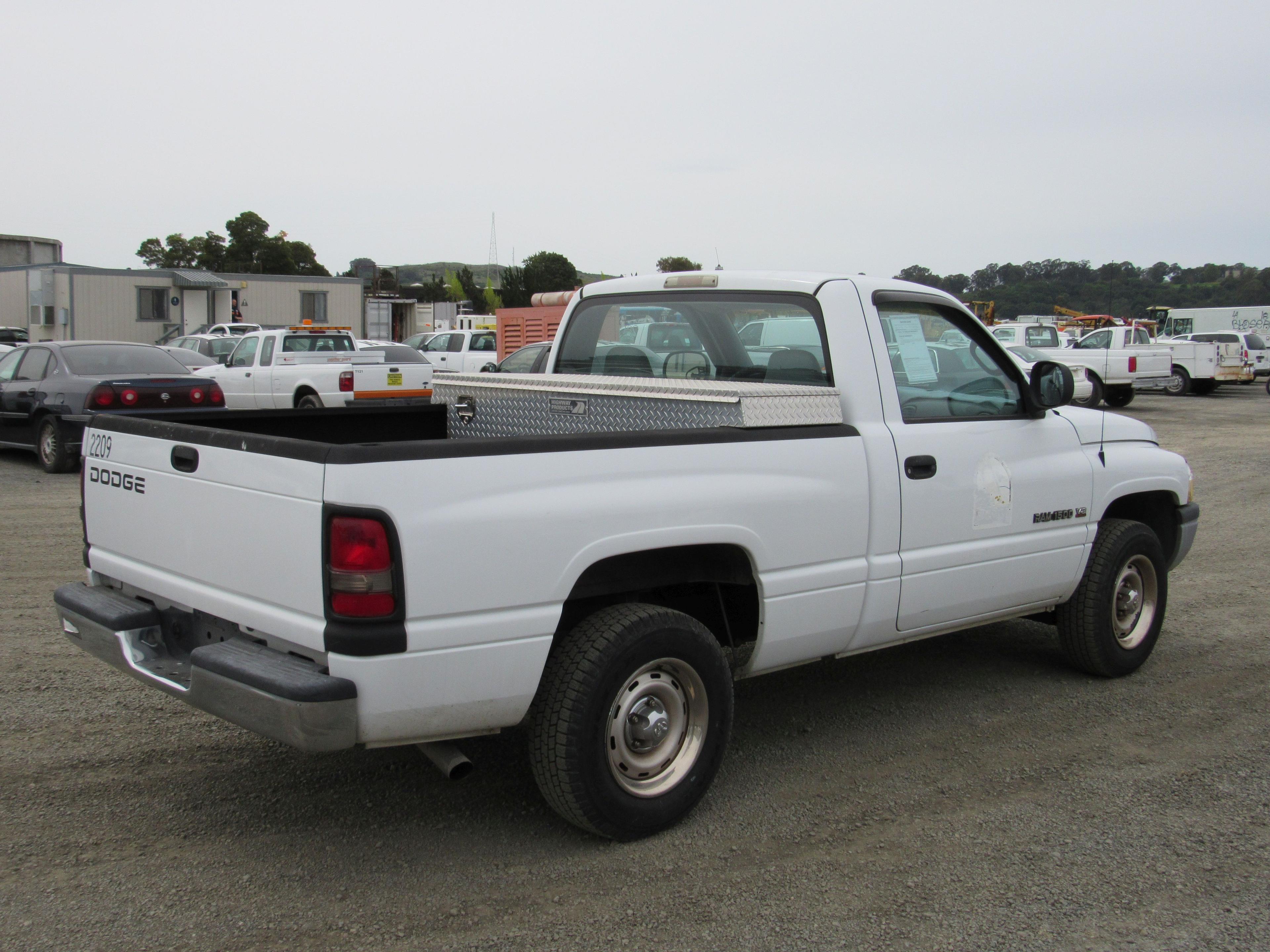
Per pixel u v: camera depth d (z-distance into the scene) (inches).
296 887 122.3
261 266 2536.9
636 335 191.6
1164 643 228.4
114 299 1525.6
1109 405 955.3
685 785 136.9
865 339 157.0
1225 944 112.5
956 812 144.5
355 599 109.6
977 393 175.3
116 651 136.5
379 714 112.7
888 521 154.9
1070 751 167.2
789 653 149.6
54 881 122.5
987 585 172.2
